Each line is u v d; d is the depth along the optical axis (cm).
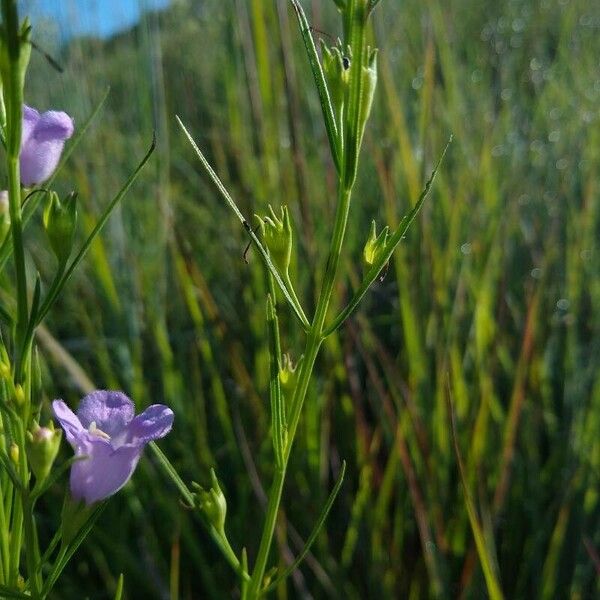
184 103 42
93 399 9
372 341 22
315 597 20
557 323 25
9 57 7
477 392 22
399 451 19
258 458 22
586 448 21
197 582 22
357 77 8
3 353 8
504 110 34
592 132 33
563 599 20
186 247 23
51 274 28
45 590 8
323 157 26
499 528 21
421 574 19
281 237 9
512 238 28
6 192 9
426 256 24
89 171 31
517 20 48
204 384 26
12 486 9
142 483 22
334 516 22
